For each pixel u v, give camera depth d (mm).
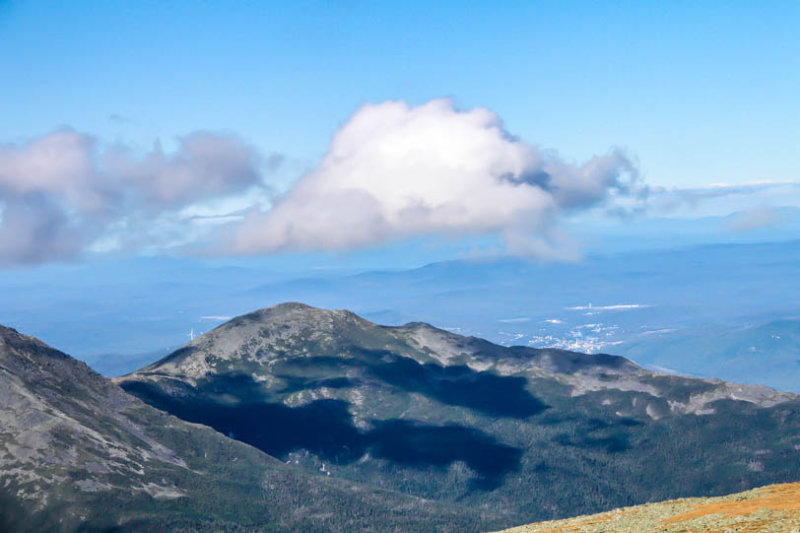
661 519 125062
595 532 124312
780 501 122500
